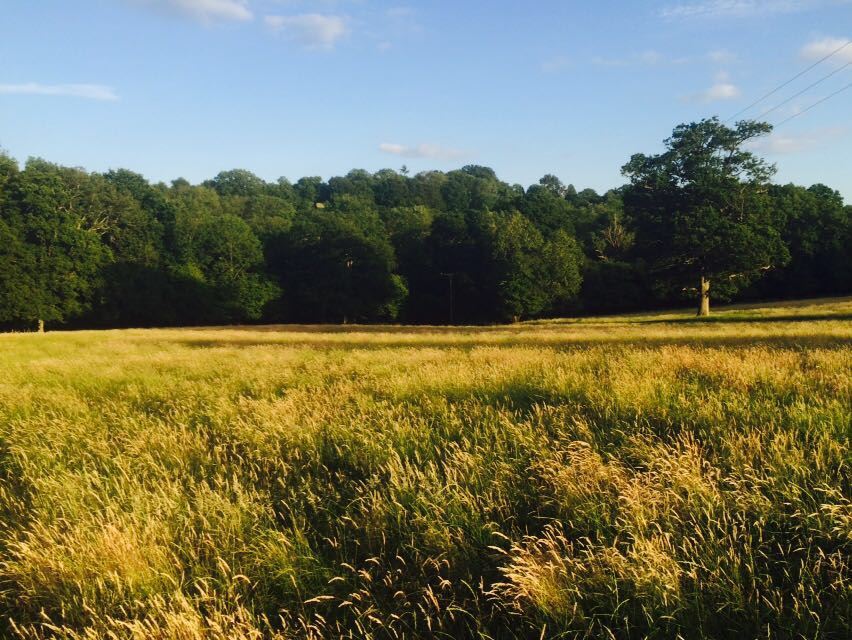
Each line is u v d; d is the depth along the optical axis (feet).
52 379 41.65
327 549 12.65
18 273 200.34
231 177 457.27
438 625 9.87
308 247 265.54
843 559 10.43
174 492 14.84
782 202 237.66
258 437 20.11
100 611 10.39
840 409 17.85
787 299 241.96
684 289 185.37
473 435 18.66
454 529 12.35
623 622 9.37
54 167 247.70
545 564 10.40
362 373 36.40
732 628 9.08
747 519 11.59
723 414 18.71
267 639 9.78
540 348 57.67
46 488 16.11
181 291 244.63
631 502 11.82
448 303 269.44
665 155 182.60
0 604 11.41
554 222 298.97
